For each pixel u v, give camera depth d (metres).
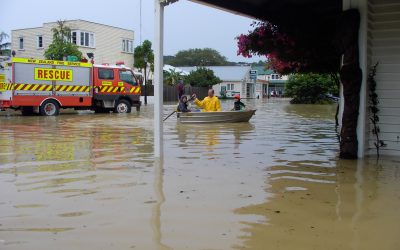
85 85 21.48
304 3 9.58
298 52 9.91
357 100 7.30
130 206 4.55
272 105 34.81
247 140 10.30
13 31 40.31
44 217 4.20
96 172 6.29
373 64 7.64
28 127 13.92
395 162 7.04
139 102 23.31
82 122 16.14
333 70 11.27
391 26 7.46
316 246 3.45
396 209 4.42
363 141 7.39
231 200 4.76
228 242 3.55
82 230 3.84
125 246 3.47
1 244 3.51
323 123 15.73
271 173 6.20
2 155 7.93
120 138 10.70
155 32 7.59
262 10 9.73
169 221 4.07
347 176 5.99
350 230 3.81
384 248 3.40
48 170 6.47
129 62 42.69
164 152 8.27
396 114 7.52
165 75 48.66
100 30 39.06
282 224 3.98
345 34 7.16
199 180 5.73
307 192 5.10
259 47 10.02
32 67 20.11
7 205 4.60
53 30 34.88
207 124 14.80
